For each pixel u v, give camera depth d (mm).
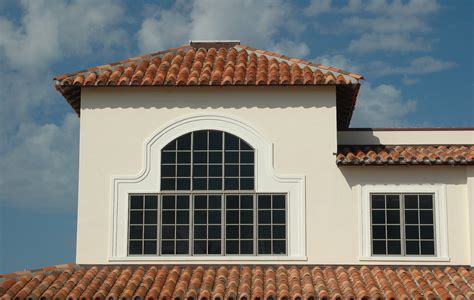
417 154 23547
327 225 23422
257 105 23984
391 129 24969
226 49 26844
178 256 23281
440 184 23578
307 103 23984
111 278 22156
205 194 23625
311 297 20719
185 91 24078
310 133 23844
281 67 24891
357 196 23531
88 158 23828
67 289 21312
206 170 23750
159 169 23781
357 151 24266
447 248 23234
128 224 23516
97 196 23656
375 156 23266
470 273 22531
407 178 23625
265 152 23766
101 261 23328
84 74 24188
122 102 24094
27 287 21156
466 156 23109
